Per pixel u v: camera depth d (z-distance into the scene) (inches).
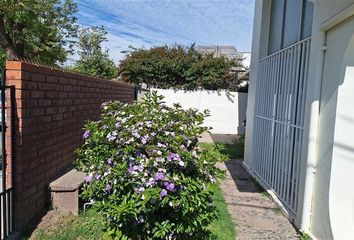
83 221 152.5
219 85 652.7
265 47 279.3
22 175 137.6
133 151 128.9
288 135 194.2
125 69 682.2
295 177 177.5
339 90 136.9
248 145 307.3
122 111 152.9
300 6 205.5
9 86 130.7
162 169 121.4
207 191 127.3
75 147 210.4
